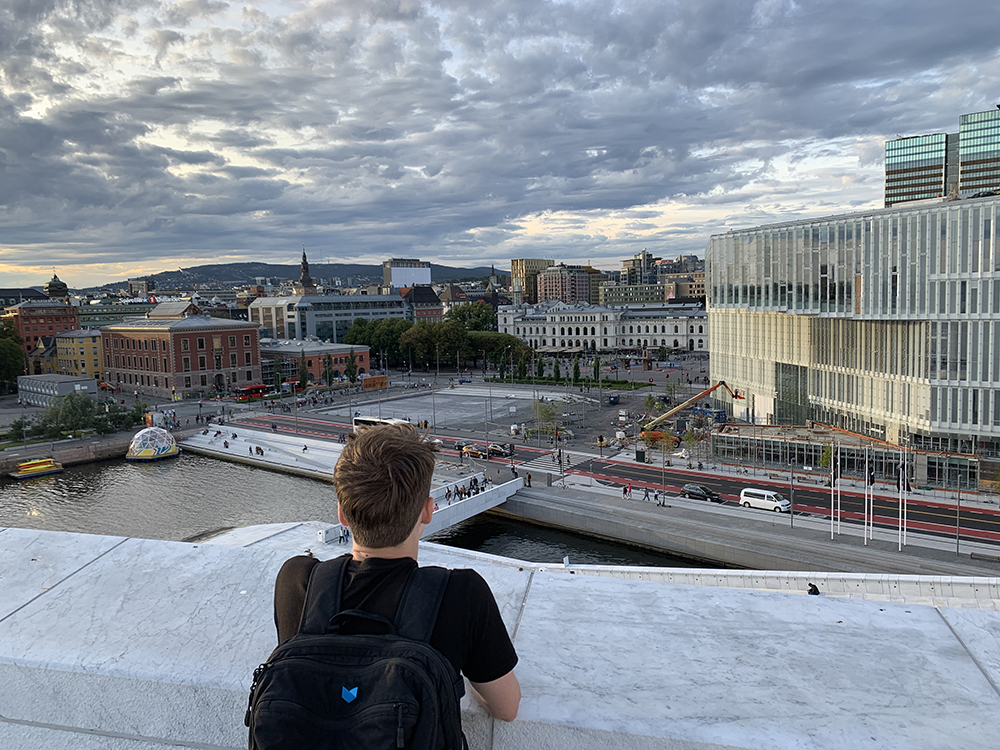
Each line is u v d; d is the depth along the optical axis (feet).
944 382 179.52
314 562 10.27
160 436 298.35
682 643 11.76
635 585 14.29
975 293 173.06
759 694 10.22
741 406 274.36
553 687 10.50
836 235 201.98
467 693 10.56
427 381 517.14
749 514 179.11
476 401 403.95
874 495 187.62
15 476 263.08
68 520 209.05
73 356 511.81
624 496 199.21
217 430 333.21
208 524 203.92
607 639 11.99
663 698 10.17
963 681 10.46
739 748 9.11
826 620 12.54
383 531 9.39
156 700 11.32
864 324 205.77
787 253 221.87
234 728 10.88
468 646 9.02
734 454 227.40
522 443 278.87
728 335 281.33
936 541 152.97
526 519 201.57
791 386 243.40
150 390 461.78
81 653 11.96
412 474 9.43
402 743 7.23
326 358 493.77
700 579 96.27
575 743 9.57
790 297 222.07
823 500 187.11
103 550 16.55
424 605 8.84
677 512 183.73
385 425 10.51
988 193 200.85
